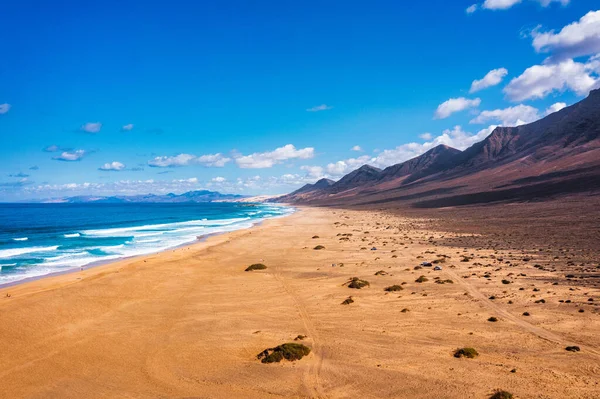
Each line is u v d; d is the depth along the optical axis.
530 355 16.98
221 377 15.96
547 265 35.78
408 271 36.09
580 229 59.03
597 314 21.67
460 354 17.19
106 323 22.75
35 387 15.32
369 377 15.55
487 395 13.75
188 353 18.47
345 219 123.56
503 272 33.62
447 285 29.94
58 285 33.47
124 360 17.75
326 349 18.58
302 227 94.50
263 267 40.28
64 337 20.41
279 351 17.75
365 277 34.19
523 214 88.69
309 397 14.17
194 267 41.78
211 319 23.52
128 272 37.25
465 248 49.56
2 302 26.77
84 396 14.62
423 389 14.39
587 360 16.23
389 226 89.31
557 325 20.39
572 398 13.36
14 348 18.86
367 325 21.77
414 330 20.69
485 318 22.09
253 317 23.86
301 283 33.03
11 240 75.94
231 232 85.31
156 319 23.55
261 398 14.22
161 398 14.38
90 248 62.19
